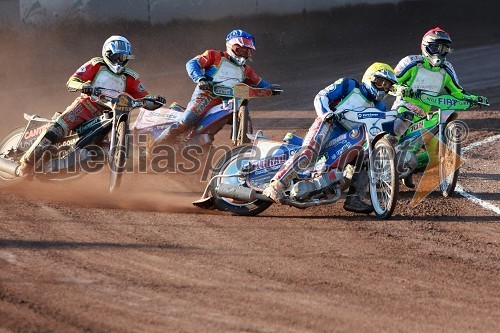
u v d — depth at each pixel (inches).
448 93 934.4
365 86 737.6
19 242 606.9
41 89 1555.1
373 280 547.2
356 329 452.4
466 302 510.0
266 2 2316.7
